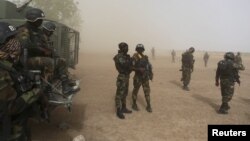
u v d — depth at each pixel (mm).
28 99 2455
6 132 2311
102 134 6043
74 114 7391
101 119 7113
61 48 6734
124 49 7320
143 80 7992
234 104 9742
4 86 2256
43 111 3188
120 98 7402
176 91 11781
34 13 3988
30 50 3916
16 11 6715
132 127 6652
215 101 10078
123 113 7801
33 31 4074
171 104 9242
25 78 2510
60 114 7289
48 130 5988
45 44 4285
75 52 9148
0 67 2273
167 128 6723
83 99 9359
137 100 9570
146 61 7957
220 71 8258
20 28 3982
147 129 6570
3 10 6105
